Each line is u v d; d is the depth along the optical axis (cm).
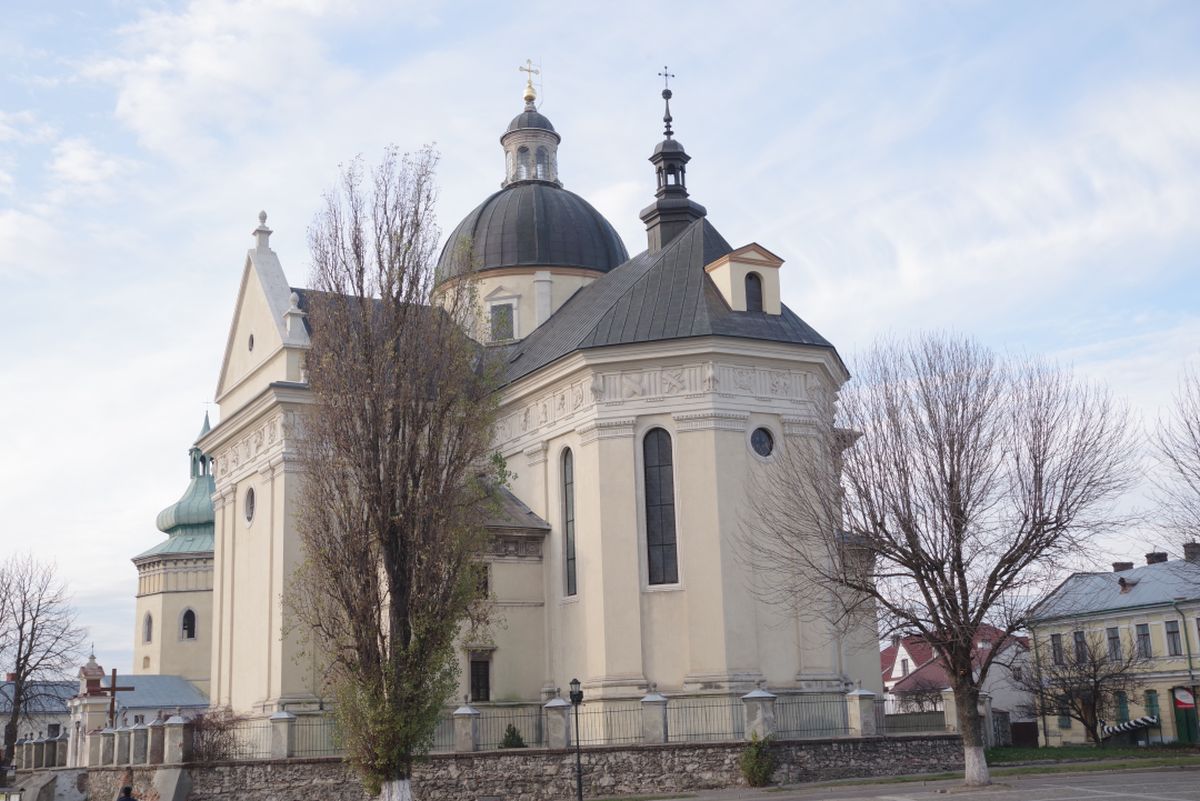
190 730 4031
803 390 4725
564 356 4759
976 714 3456
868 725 3997
